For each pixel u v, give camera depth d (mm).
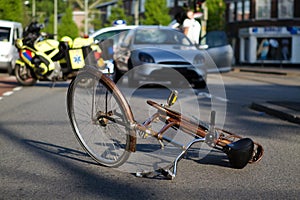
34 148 10016
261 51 74812
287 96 21031
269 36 74000
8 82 27422
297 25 72062
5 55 32844
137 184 7590
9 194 7059
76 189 7320
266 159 9344
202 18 37406
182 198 6961
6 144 10414
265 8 74312
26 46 22484
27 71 24188
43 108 16141
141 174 7938
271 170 8547
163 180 7828
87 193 7137
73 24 116625
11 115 14555
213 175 8156
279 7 73125
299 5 71625
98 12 107062
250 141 8484
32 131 11914
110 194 7098
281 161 9203
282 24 73125
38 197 6934
